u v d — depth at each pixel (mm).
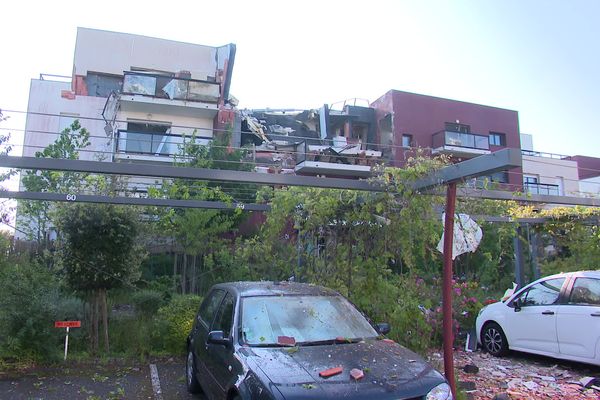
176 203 9617
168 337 8828
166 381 7254
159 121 24703
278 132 31078
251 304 5320
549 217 12359
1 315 7812
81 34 27500
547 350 8094
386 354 4637
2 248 9664
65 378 7387
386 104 31922
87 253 8820
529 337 8438
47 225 13305
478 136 31922
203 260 14820
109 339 9156
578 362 7766
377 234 7410
